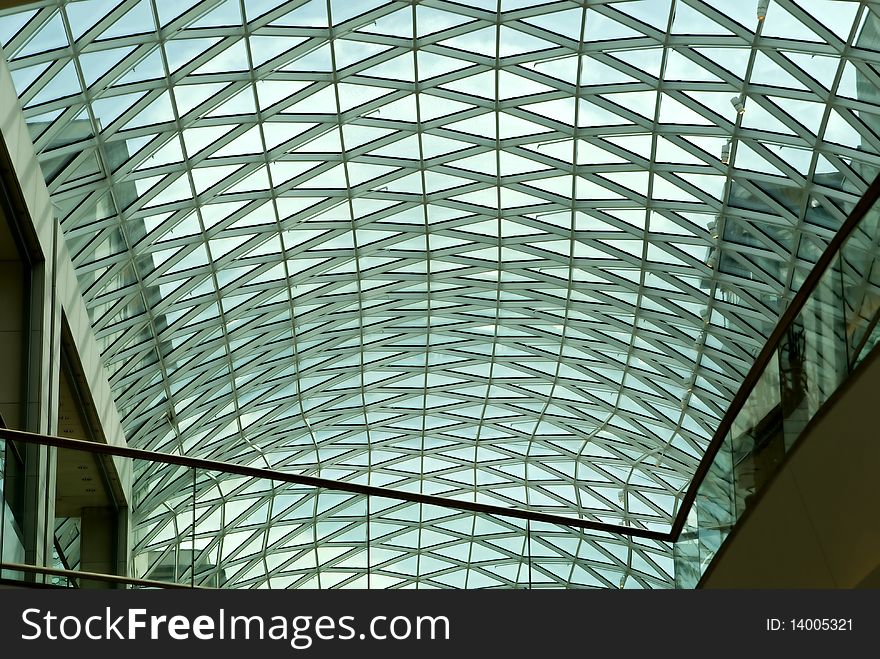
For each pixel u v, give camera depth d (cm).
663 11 2761
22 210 2512
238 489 1526
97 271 3180
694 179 3288
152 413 4066
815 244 3203
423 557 1545
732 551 1240
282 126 3206
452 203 3619
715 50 2838
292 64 3012
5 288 2600
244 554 1527
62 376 3083
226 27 2784
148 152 3002
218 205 3375
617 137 3238
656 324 4047
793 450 1068
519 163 3422
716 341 3984
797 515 1066
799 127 2909
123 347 3556
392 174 3481
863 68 2623
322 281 3900
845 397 956
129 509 1553
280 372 4466
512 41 2973
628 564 1493
